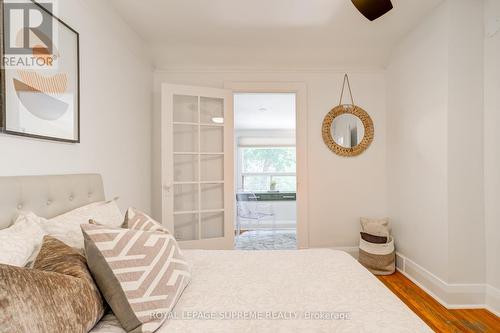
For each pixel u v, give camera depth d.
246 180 6.23
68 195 1.40
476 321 1.87
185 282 1.04
